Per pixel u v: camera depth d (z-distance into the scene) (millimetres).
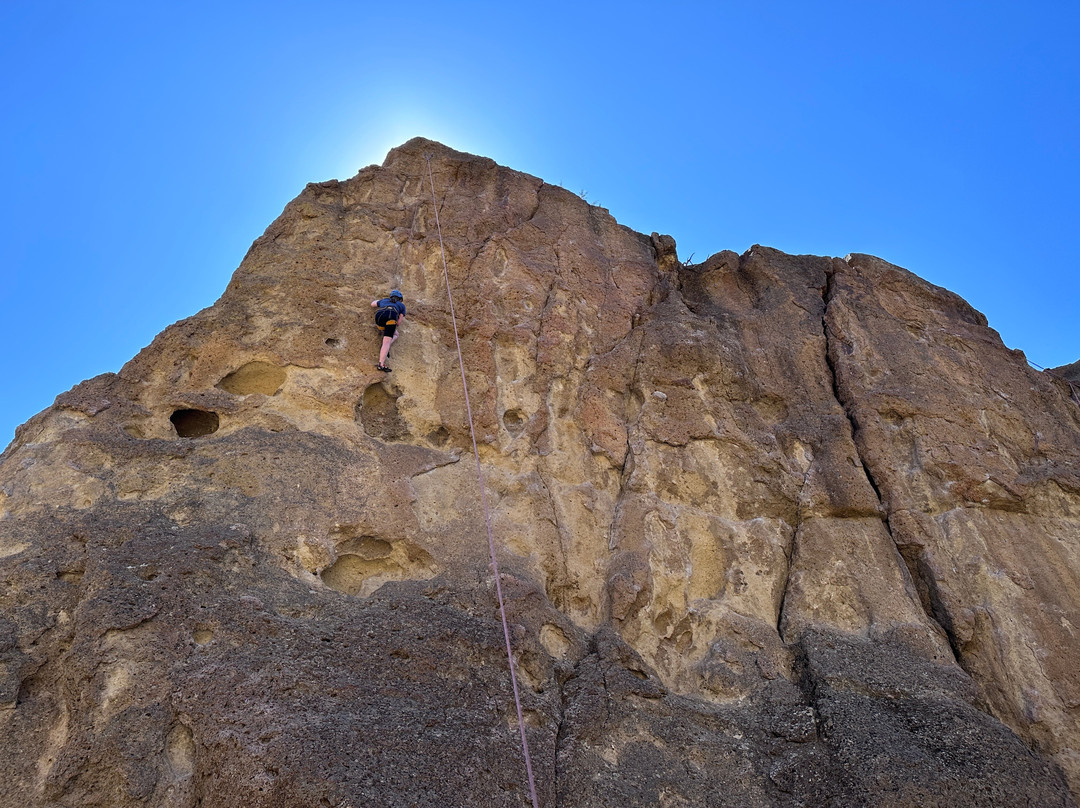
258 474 9797
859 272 15805
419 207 14375
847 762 8672
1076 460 13344
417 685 7973
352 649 8102
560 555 10609
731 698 9828
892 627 10625
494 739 7801
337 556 9523
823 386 13789
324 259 12773
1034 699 10102
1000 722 9648
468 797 7098
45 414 9945
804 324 14664
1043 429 13719
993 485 12336
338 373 11297
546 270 14062
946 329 15102
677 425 12500
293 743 6871
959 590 11219
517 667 8812
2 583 7996
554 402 12500
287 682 7500
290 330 11539
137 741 7047
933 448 12672
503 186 15352
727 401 13164
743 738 9242
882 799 8266
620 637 9922
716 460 12344
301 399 10891
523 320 13180
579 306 13867
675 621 10633
